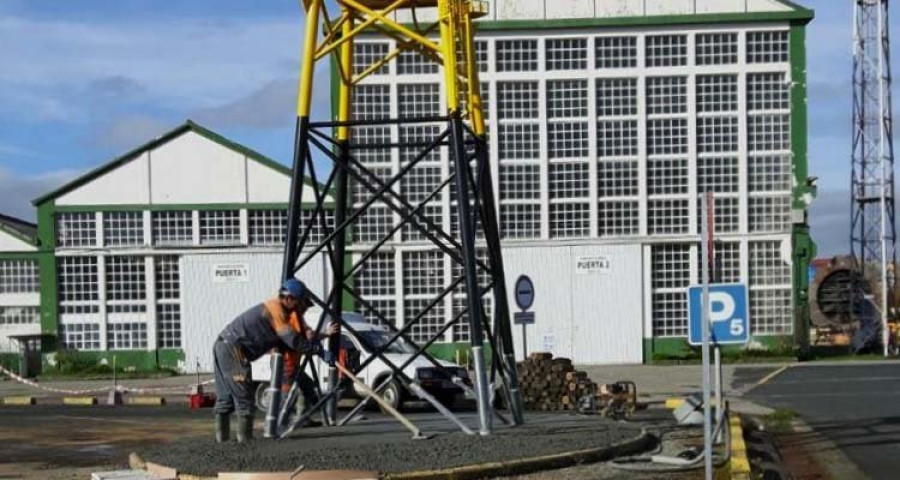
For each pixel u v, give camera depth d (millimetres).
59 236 43969
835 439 16344
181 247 43750
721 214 42625
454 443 12984
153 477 11312
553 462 12188
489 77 42656
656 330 42438
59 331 43781
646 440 14094
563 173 42781
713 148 42625
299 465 11359
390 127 42500
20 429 19047
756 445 15375
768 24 42375
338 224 16078
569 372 22281
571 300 42562
